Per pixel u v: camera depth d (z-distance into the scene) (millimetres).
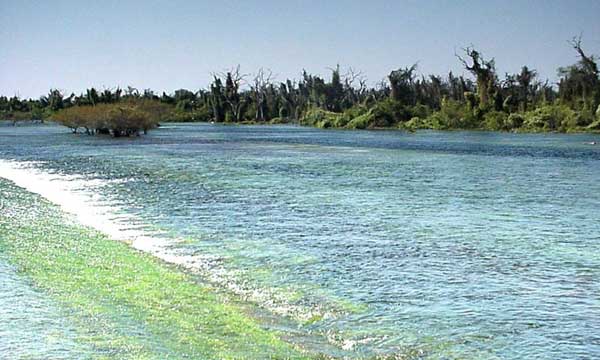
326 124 154000
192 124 189375
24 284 14266
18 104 198000
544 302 14555
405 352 11531
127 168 45344
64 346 10781
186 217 24875
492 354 11562
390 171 45156
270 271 16797
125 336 11352
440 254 19125
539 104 133500
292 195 31844
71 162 50094
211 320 12570
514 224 24344
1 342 10883
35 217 23625
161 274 15867
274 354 11016
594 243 20938
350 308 13875
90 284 14531
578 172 45438
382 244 20406
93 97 149125
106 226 22594
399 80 156125
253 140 89188
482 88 138625
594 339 12305
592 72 130000
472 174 43500
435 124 137875
